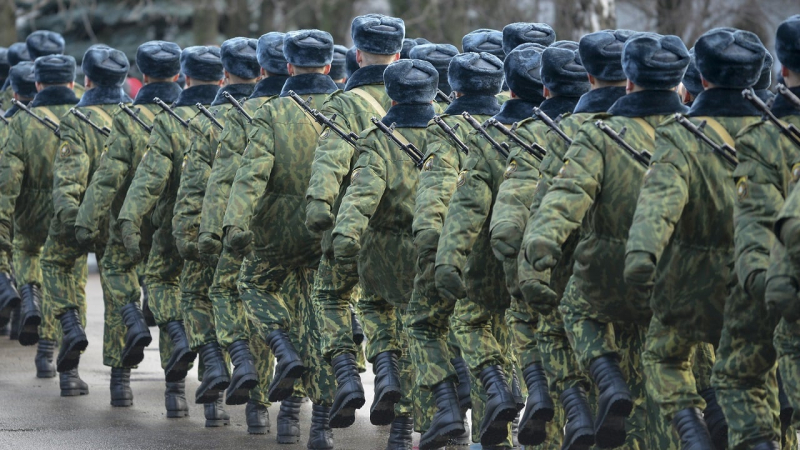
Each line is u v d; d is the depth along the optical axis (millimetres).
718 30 15781
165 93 25484
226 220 20766
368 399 27250
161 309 24594
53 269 26750
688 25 60031
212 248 21703
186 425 24547
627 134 16281
